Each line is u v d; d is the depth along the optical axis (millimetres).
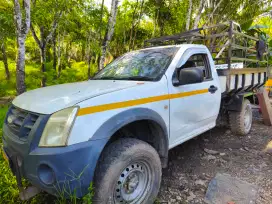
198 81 2582
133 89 2291
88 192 1849
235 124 4574
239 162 3463
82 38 14719
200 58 3502
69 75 13164
